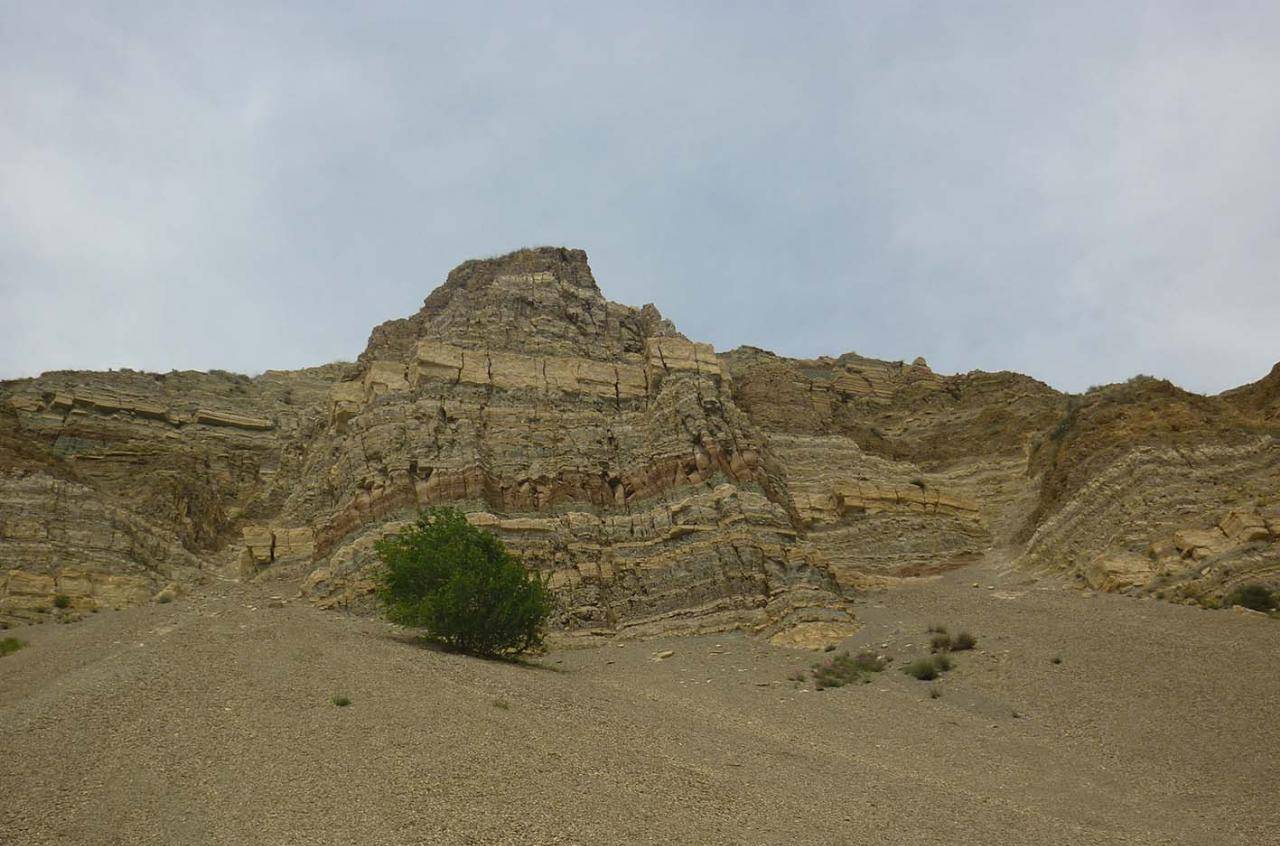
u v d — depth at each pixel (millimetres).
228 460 64688
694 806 16688
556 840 14156
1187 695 25609
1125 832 17750
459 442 47719
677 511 45562
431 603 32125
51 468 49375
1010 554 50125
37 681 23906
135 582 43438
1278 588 33531
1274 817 18188
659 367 54719
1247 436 44844
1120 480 45094
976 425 71125
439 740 18984
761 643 37594
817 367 87500
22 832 12883
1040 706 26891
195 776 15867
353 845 13195
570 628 40438
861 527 53031
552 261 64625
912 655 33562
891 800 18891
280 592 46000
